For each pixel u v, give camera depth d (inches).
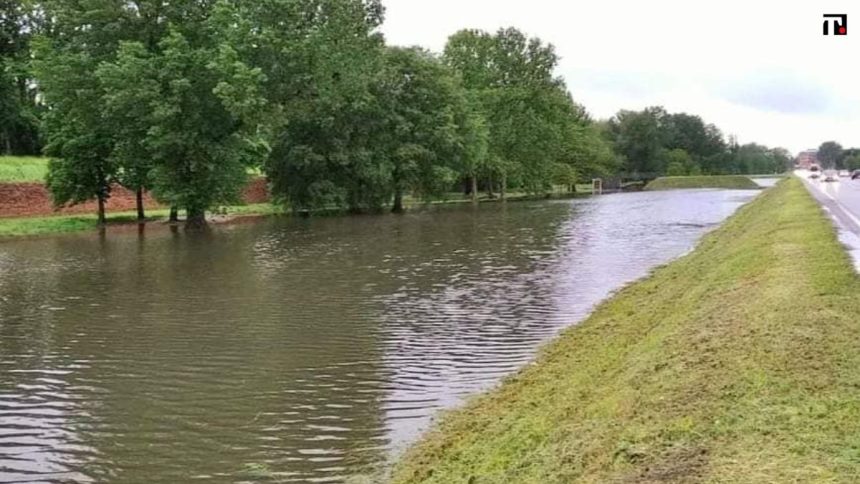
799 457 210.4
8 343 555.8
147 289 806.5
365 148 2269.9
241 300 725.9
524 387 404.5
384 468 311.0
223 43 1630.2
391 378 444.5
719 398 267.9
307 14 1971.0
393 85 2347.4
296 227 1706.4
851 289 415.5
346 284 813.9
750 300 419.5
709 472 210.2
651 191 4252.0
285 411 389.4
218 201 1710.1
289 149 2187.5
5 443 351.6
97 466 322.7
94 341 558.6
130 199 2229.3
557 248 1118.4
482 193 3535.9
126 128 1616.6
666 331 414.6
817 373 278.7
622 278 795.4
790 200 1274.6
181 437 355.3
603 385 346.6
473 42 3240.7
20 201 1871.3
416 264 974.4
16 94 2802.7
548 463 257.9
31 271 968.9
